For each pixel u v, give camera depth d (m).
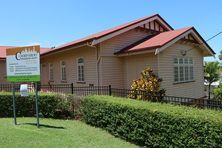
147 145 7.96
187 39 17.19
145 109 7.92
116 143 8.32
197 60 18.75
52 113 12.30
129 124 8.49
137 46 16.19
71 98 12.34
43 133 8.96
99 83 16.55
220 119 5.93
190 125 6.45
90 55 17.33
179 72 16.83
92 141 8.43
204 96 19.38
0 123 10.57
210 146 5.95
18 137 8.33
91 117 10.79
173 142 6.95
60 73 21.06
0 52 25.80
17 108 12.51
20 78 10.24
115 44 17.11
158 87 14.12
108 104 9.67
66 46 17.94
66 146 7.69
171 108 7.61
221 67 34.75
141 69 16.08
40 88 17.83
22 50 10.21
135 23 17.62
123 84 17.27
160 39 16.11
